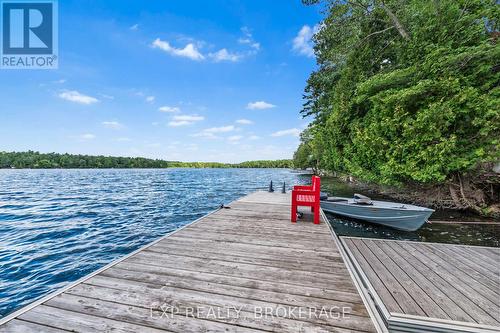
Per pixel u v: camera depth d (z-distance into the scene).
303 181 27.11
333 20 12.17
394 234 6.09
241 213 5.63
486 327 1.92
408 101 7.28
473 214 7.60
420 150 6.85
